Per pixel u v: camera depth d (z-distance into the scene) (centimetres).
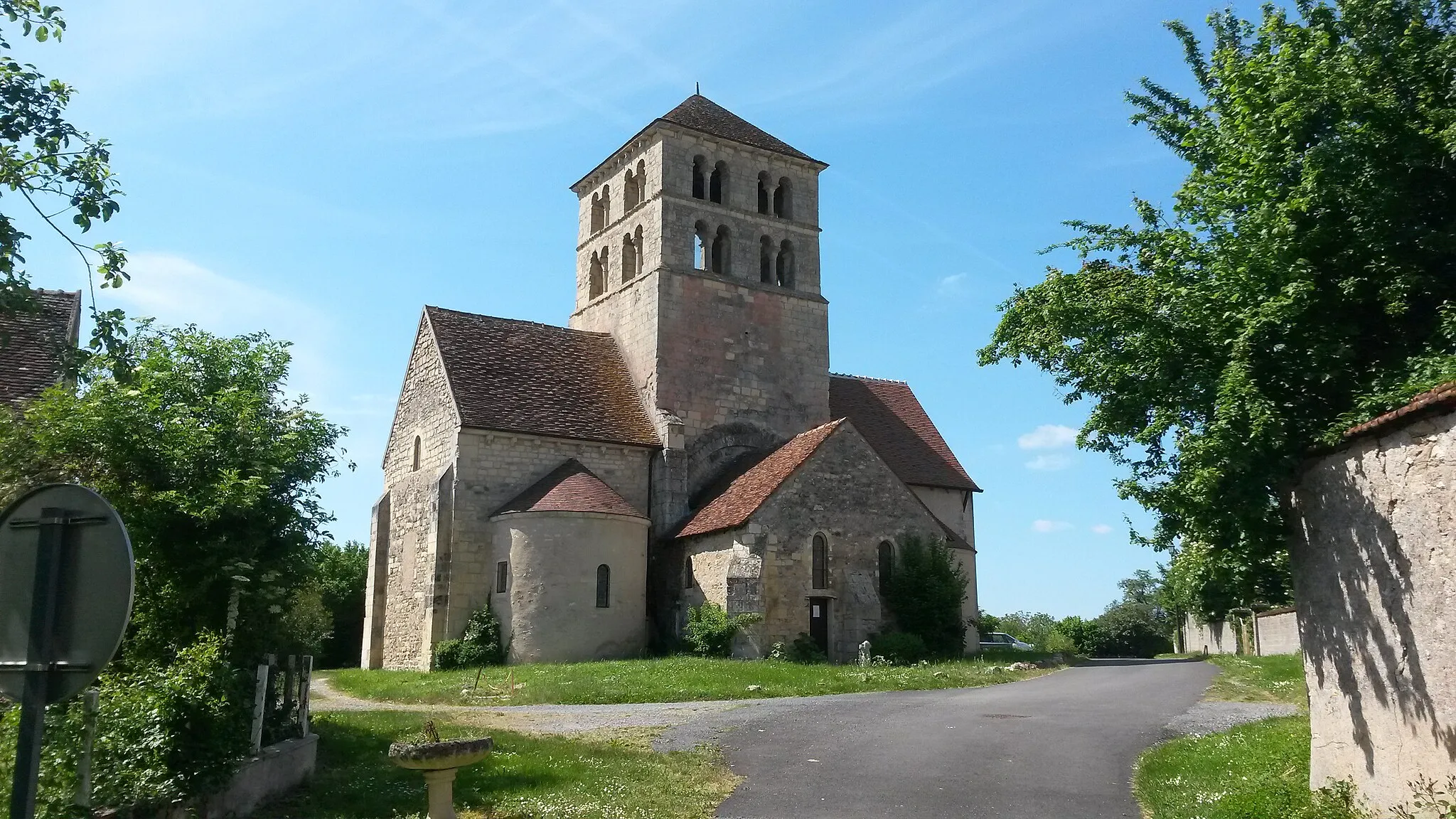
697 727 2077
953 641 3747
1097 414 1336
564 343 4456
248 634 1501
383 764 1631
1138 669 3775
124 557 591
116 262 1248
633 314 4484
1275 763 1452
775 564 3497
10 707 1092
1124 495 1288
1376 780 1059
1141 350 1288
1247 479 1162
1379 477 1015
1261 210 1255
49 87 1235
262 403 1709
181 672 1187
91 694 1002
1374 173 1222
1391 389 1100
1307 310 1208
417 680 3256
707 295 4416
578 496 3703
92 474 1499
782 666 3138
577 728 2092
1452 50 1245
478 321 4316
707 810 1375
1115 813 1377
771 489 3556
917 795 1474
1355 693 1100
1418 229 1193
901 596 3719
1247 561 1260
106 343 1252
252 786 1301
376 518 4269
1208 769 1519
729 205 4584
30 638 592
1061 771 1630
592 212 4991
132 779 1042
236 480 1488
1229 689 2741
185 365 1741
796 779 1574
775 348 4547
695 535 3725
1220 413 1148
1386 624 1020
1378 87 1277
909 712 2283
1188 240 1380
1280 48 1376
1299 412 1192
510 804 1344
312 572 1709
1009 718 2184
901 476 4575
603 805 1352
